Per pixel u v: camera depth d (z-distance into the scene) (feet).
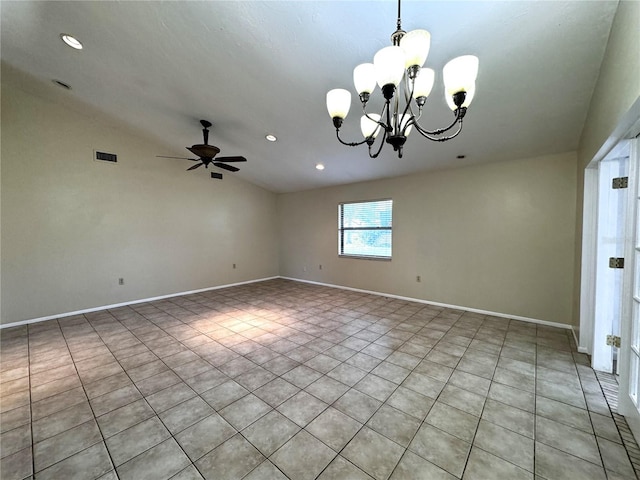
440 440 5.41
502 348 9.44
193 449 5.23
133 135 15.07
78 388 7.27
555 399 6.65
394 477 4.59
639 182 5.50
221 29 6.91
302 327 11.67
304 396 6.86
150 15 6.86
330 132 11.66
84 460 5.00
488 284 12.98
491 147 11.09
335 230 19.29
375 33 6.34
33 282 12.35
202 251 18.35
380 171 15.20
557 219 11.21
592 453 5.06
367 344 9.89
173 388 7.25
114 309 14.29
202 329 11.49
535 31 5.82
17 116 11.83
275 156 15.19
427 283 14.96
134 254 15.35
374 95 8.52
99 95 11.35
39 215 12.46
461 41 6.20
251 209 21.20
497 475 4.63
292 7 6.01
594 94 7.18
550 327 11.33
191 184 17.67
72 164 13.25
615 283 7.75
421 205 14.97
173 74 9.09
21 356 9.09
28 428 5.80
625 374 5.82
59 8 7.09
